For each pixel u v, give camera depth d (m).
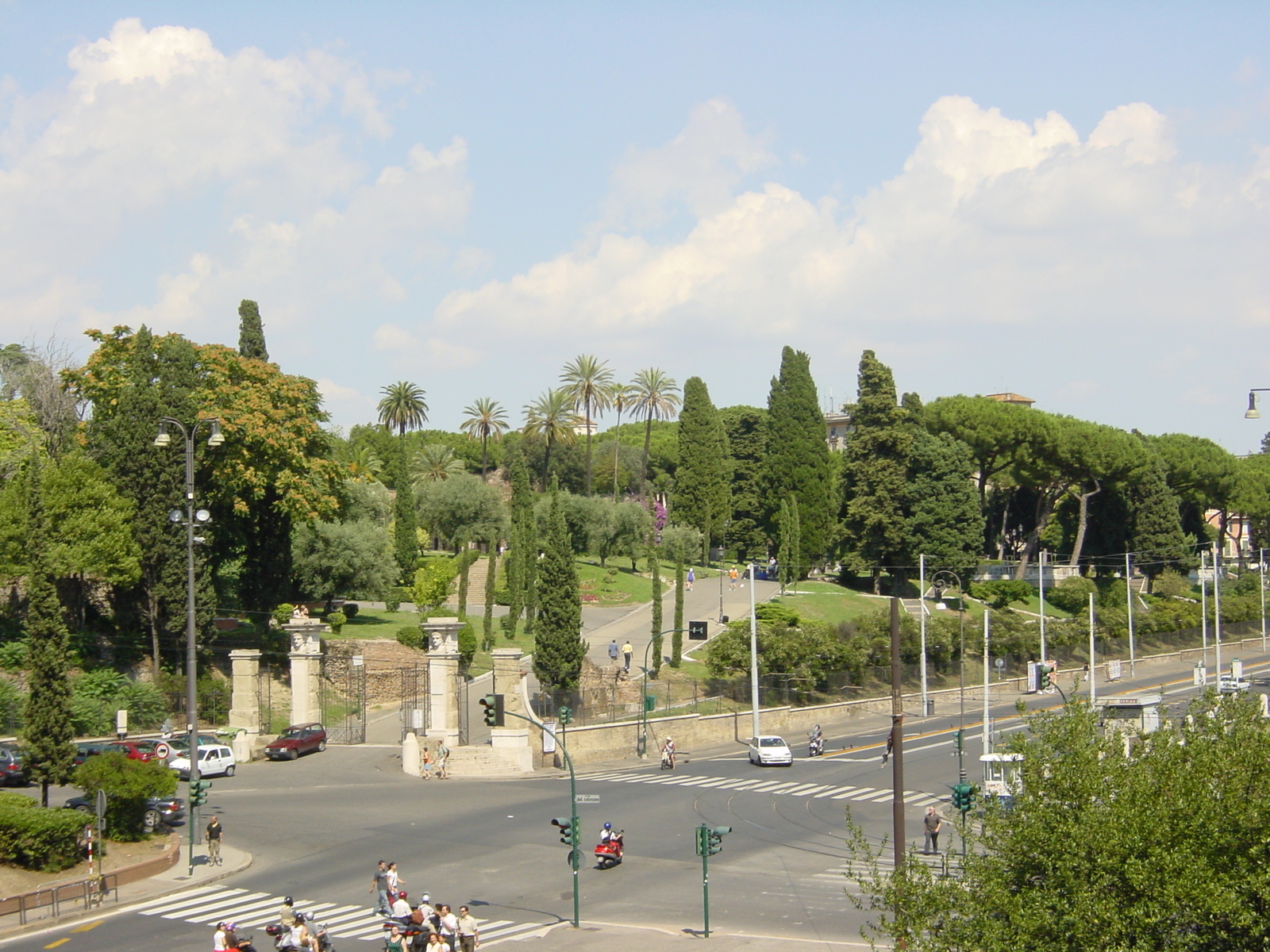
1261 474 145.88
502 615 101.38
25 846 34.25
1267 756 18.92
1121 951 17.12
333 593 89.69
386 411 150.38
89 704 58.53
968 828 21.56
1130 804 18.33
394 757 60.31
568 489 171.25
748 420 157.50
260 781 53.81
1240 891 17.36
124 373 72.94
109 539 61.81
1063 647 103.75
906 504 120.25
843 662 84.69
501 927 32.06
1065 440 117.69
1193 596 127.50
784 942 29.98
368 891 35.28
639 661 83.81
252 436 70.75
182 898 34.25
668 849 42.25
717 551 148.62
